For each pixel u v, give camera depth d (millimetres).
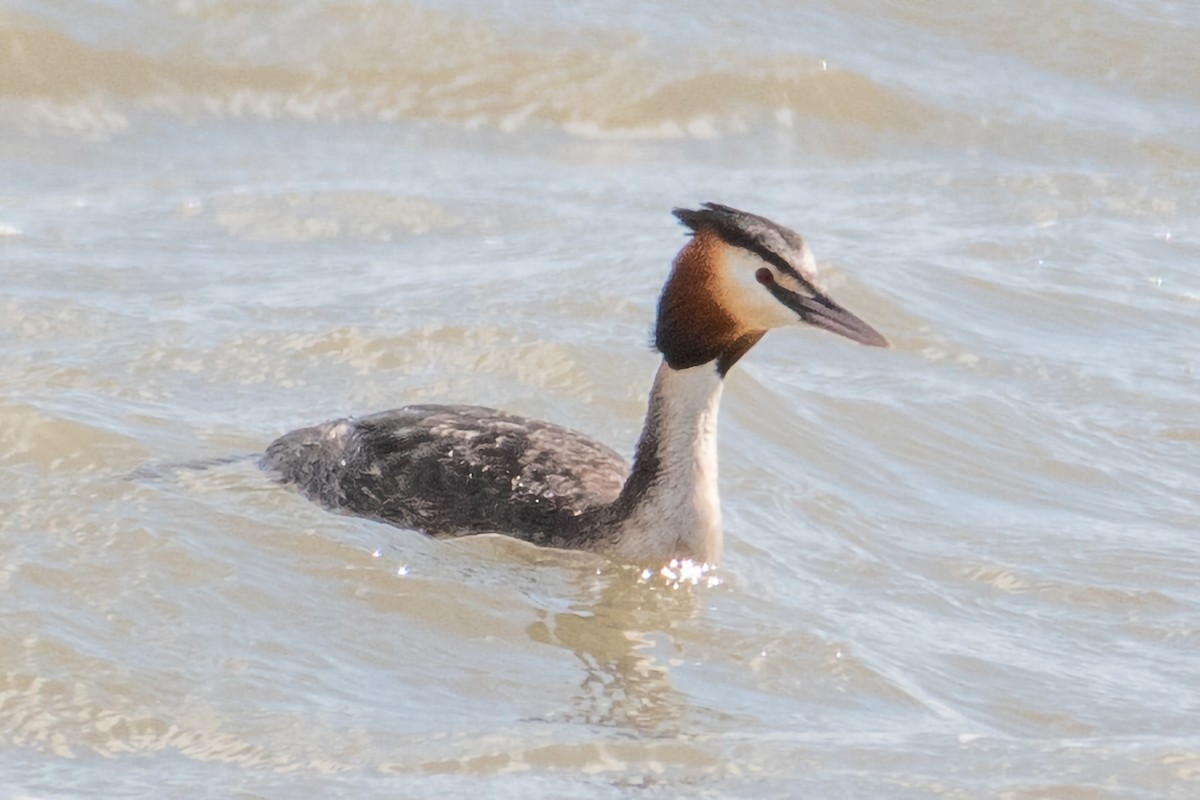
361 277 15914
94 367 13367
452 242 17094
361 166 19219
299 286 15570
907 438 13570
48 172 18516
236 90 20406
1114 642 10695
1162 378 14844
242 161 19156
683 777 8781
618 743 9125
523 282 15805
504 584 10977
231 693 9367
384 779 8578
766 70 21531
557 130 20656
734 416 13648
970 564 11680
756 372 14328
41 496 11297
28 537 10766
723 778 8805
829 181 19875
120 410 12688
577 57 21375
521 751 8953
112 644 9734
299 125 20156
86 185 18188
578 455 11922
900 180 19984
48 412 12266
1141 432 13875
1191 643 10688
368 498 11719
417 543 11375
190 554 10789
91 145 19219
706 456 11211
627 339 14531
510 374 13859
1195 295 16812
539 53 21312
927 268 16906
